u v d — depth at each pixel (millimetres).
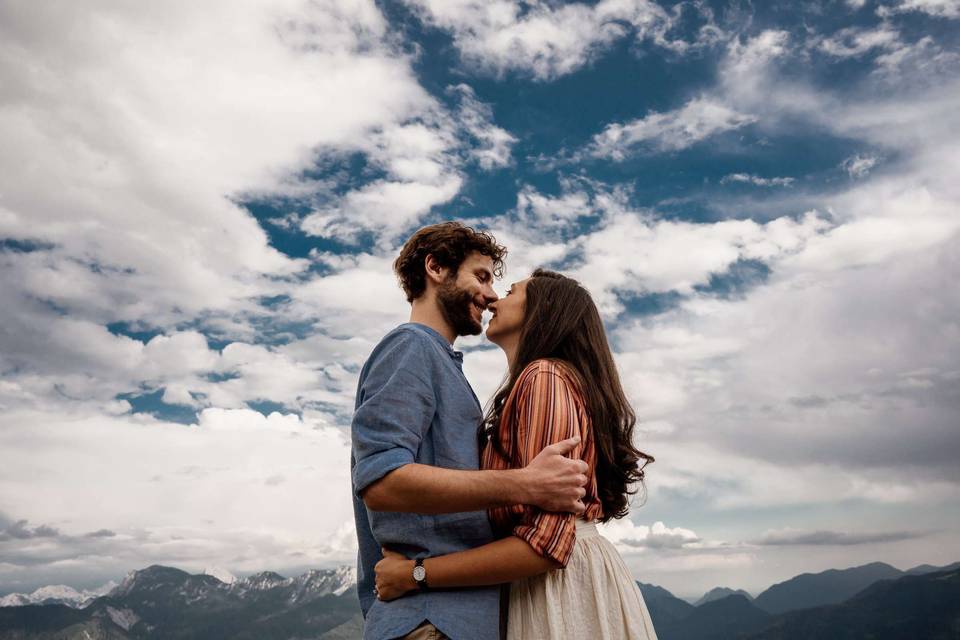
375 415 2598
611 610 2732
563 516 2543
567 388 2891
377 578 2609
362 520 2904
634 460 3094
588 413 2988
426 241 3188
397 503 2471
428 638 2479
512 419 2898
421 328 2941
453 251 3162
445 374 2834
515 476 2486
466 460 2766
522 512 2699
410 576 2527
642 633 2715
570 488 2516
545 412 2762
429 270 3174
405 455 2514
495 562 2461
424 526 2609
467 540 2678
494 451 2922
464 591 2582
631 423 3180
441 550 2602
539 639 2652
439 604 2514
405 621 2496
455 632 2469
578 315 3232
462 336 3279
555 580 2717
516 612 2764
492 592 2664
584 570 2754
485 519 2734
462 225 3232
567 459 2562
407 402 2631
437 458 2725
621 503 3059
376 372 2748
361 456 2582
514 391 2934
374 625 2561
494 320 3492
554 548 2480
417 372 2705
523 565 2465
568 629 2641
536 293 3365
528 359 3188
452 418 2783
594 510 2883
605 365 3176
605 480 3020
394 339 2840
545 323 3217
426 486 2434
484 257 3240
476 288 3150
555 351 3186
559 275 3525
